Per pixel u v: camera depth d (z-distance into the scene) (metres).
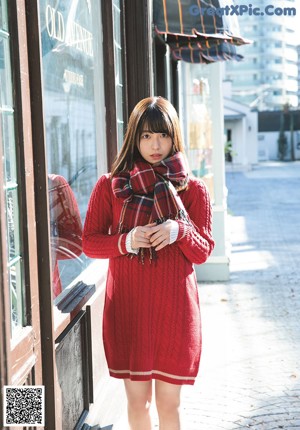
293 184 25.52
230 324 5.64
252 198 19.67
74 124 3.27
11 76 2.09
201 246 2.59
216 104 7.33
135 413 2.70
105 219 2.67
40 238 2.26
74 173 3.25
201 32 4.74
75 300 2.94
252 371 4.41
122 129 4.18
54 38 2.96
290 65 66.06
